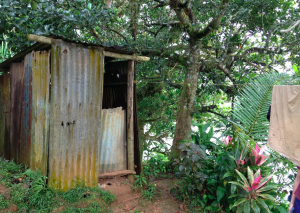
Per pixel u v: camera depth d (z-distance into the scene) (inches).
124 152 157.2
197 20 218.8
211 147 153.9
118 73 174.1
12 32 150.6
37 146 130.0
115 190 138.3
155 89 257.3
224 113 264.1
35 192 112.3
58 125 120.9
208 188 136.6
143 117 271.1
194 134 161.5
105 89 189.9
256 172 114.3
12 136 159.6
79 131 128.3
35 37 112.3
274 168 138.4
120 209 125.3
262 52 214.2
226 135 144.6
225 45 221.3
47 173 122.0
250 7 201.9
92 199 120.9
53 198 115.7
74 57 124.9
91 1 163.8
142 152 241.1
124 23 208.2
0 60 205.0
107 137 149.8
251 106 123.4
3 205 101.3
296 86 96.7
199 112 218.7
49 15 135.3
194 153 130.6
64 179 123.7
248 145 122.8
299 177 92.0
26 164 141.0
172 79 254.5
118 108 153.9
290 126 97.9
